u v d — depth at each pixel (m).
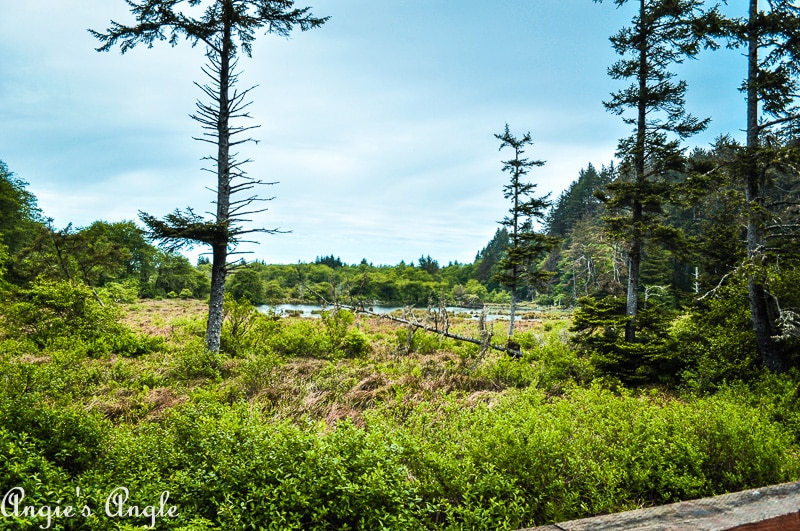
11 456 3.74
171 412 5.90
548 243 23.23
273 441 4.43
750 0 11.20
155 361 13.46
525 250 22.89
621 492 4.70
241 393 9.89
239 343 16.58
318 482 3.71
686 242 12.83
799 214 13.15
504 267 23.70
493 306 83.81
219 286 15.12
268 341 17.00
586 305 14.02
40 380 8.50
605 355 12.92
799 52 10.71
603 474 4.70
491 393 9.95
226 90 15.16
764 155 10.80
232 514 3.36
